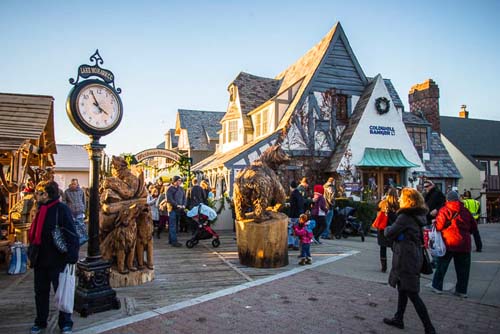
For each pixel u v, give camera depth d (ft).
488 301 19.17
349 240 42.50
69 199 33.96
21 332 14.85
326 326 15.49
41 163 43.73
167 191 36.76
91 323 15.74
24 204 28.60
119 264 21.54
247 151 60.18
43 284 14.84
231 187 58.70
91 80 18.25
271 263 26.53
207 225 35.88
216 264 27.91
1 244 25.91
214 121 124.26
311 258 30.48
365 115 64.64
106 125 18.45
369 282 22.63
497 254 33.63
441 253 20.24
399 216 15.46
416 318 16.58
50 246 14.70
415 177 65.92
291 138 63.05
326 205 39.86
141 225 22.53
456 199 20.51
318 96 65.67
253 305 18.12
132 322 15.83
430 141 80.94
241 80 82.43
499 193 107.45
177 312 17.08
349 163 62.13
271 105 68.95
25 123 31.91
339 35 68.90
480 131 120.78
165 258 30.25
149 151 59.47
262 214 27.22
